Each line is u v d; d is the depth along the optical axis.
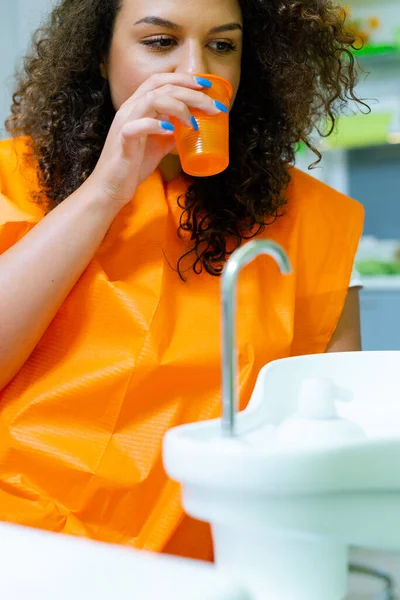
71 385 1.08
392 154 3.31
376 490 0.50
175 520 1.06
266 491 0.48
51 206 1.19
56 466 1.06
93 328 1.10
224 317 0.52
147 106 1.02
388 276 3.08
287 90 1.27
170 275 1.15
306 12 1.25
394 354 0.74
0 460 1.07
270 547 0.54
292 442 0.54
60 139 1.22
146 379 1.08
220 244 1.17
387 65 3.00
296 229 1.24
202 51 1.09
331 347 1.30
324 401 0.58
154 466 1.06
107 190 1.08
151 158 1.12
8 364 1.07
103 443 1.07
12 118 1.37
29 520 1.04
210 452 0.48
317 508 0.50
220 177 1.20
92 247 1.09
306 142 1.35
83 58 1.21
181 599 0.37
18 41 2.49
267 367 0.68
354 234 1.30
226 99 1.04
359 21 2.89
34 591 0.39
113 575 0.40
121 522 1.06
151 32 1.08
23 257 1.07
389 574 0.68
